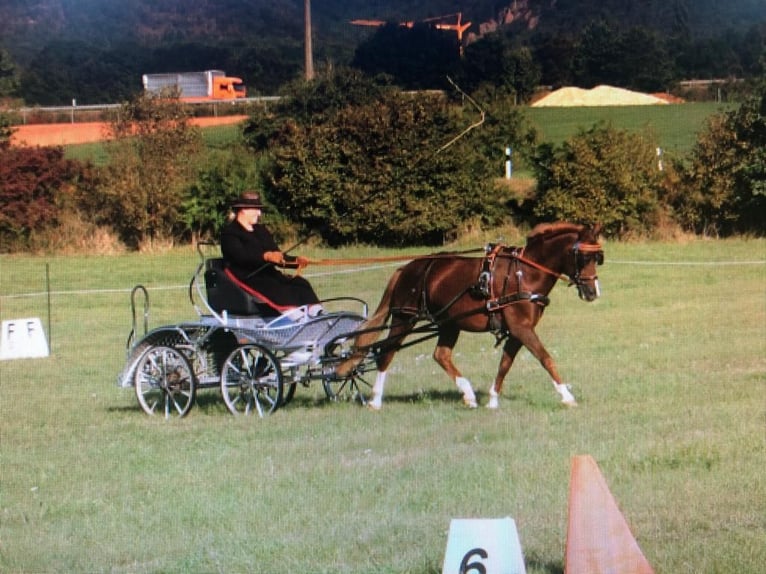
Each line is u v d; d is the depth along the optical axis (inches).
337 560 268.8
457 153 1283.2
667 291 900.6
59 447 429.4
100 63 4074.8
